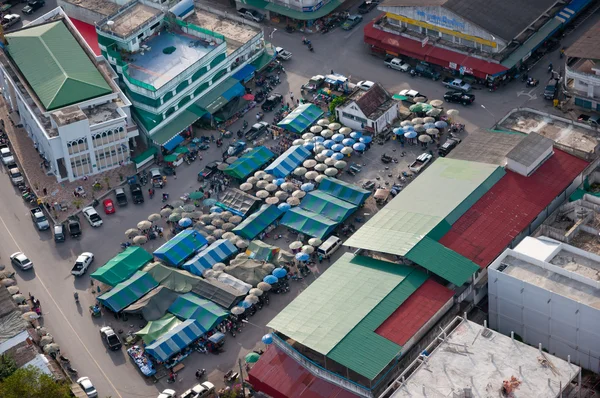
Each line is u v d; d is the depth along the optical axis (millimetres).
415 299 193625
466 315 189125
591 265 194500
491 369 174125
